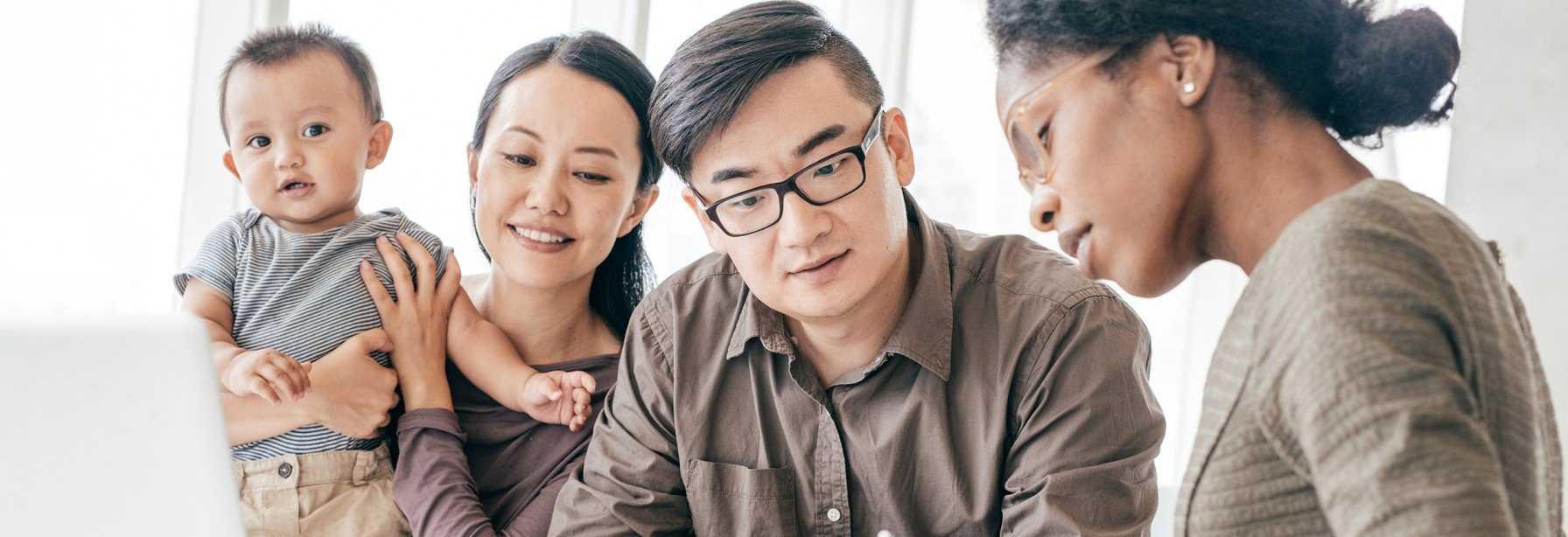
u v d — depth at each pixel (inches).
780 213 42.1
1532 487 22.4
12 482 27.9
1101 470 43.2
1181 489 26.6
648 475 50.9
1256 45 26.5
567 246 58.1
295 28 67.0
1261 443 24.5
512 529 55.3
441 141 85.0
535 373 60.5
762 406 50.1
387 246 62.4
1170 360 118.0
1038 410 44.9
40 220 72.6
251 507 55.9
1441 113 28.5
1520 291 68.4
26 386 28.0
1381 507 20.8
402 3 82.8
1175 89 27.0
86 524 28.4
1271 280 24.6
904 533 47.7
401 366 60.5
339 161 62.2
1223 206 27.6
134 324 29.0
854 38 105.2
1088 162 27.7
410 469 57.4
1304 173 26.9
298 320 59.9
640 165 60.1
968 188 109.3
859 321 46.2
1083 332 45.1
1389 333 21.8
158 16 74.8
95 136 73.7
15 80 71.3
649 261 66.3
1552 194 67.0
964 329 47.5
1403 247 22.6
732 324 51.4
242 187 76.3
